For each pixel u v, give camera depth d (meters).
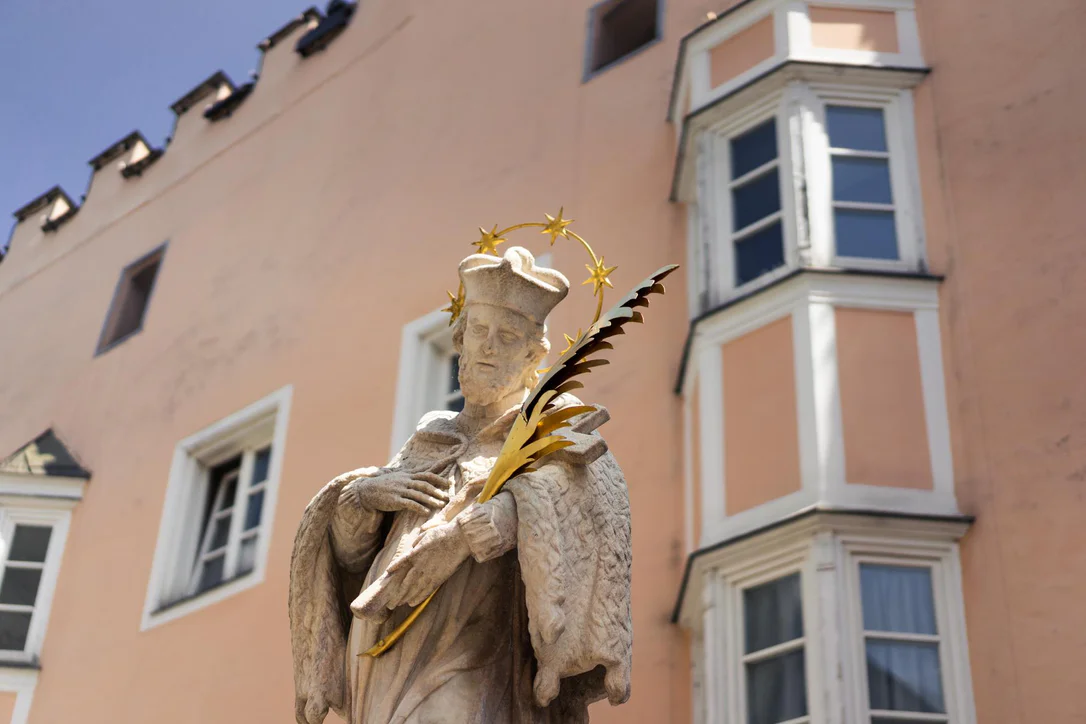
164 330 15.16
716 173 10.86
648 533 9.98
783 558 8.77
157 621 12.84
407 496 3.38
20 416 15.97
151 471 14.05
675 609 9.49
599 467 3.38
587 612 3.21
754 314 9.83
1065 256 9.48
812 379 9.31
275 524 12.45
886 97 10.69
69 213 17.89
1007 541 8.60
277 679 11.56
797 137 10.46
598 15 13.31
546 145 12.77
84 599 13.57
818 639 8.33
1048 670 8.12
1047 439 8.86
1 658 13.39
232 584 12.43
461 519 3.16
